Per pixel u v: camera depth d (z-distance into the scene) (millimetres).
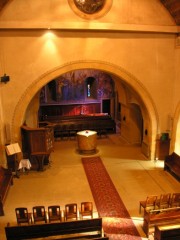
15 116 11211
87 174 11344
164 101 12266
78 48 11016
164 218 7477
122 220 8141
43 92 20031
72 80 20406
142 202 8273
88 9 10469
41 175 11312
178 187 10148
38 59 10859
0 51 10523
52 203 9141
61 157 13367
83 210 7926
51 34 10695
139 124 15312
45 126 12039
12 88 10953
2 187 9586
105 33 11055
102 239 6441
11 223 8109
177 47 11531
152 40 11500
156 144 12641
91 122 17797
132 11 10852
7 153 10508
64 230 7137
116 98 20562
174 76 12023
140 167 12000
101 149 14531
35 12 10234
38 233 7020
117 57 11398
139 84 11867
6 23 10039
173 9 10695
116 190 9953
